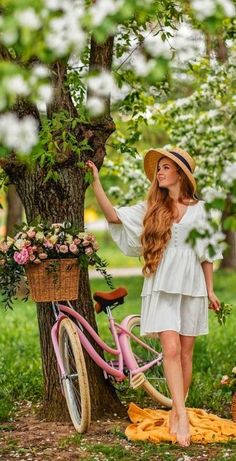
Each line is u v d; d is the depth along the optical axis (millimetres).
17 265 6484
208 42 9945
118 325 7035
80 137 6793
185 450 6051
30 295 6469
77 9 3695
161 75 3756
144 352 8883
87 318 7070
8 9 3711
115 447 6059
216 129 11477
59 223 6746
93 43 6883
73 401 6668
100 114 6809
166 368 6328
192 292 6426
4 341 12617
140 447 6168
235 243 20906
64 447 6164
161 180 6512
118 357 6832
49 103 6887
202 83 11336
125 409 7199
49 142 6129
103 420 6973
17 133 4762
